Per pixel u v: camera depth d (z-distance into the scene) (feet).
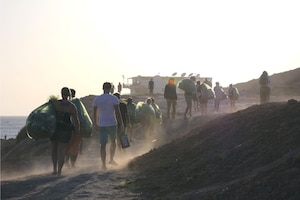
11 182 42.80
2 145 129.70
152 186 35.96
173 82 94.07
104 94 48.98
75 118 46.09
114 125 48.88
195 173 35.83
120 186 37.70
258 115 43.24
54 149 46.55
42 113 45.60
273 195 26.76
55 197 35.29
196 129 50.62
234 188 29.17
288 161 29.84
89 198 34.27
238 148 36.73
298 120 37.93
